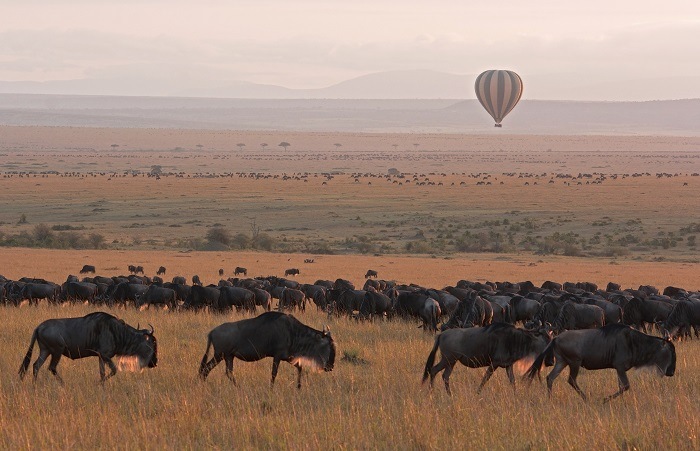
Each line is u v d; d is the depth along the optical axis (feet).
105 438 84.53
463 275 473.67
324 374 125.29
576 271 514.68
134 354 115.44
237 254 627.87
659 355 109.29
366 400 107.04
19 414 95.25
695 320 191.31
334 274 465.06
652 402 106.93
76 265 485.97
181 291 243.81
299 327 114.73
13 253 572.92
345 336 177.27
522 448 83.66
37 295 245.65
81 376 119.03
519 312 207.00
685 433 86.89
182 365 128.16
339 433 86.94
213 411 98.99
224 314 227.81
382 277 452.35
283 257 603.26
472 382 120.16
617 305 210.59
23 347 143.54
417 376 124.06
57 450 79.87
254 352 114.01
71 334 112.78
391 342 164.35
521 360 112.88
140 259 549.95
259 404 101.60
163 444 82.07
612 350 109.81
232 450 82.94
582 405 106.42
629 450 83.30
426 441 84.07
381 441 85.56
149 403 100.68
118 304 246.47
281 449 82.48
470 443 84.17
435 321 198.08
